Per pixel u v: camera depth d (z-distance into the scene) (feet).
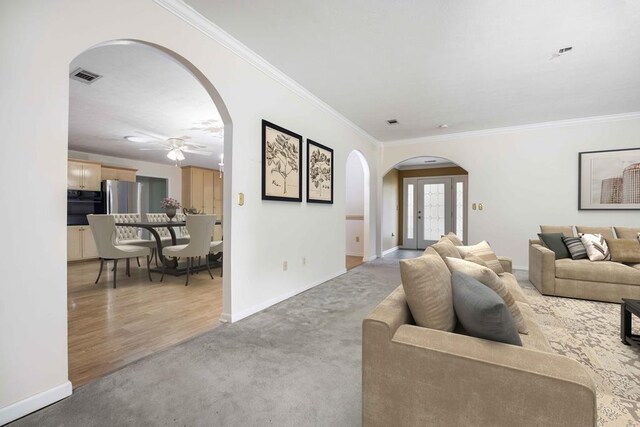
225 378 5.88
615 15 7.34
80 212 19.90
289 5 7.09
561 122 15.93
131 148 20.29
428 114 14.99
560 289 11.31
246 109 9.27
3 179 4.55
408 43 8.70
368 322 4.02
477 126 17.04
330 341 7.55
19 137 4.69
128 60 9.16
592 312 9.66
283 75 10.73
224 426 4.58
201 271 16.39
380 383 3.93
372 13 7.35
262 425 4.61
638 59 9.50
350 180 23.24
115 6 5.91
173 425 4.60
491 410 3.32
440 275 4.80
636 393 5.42
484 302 3.78
